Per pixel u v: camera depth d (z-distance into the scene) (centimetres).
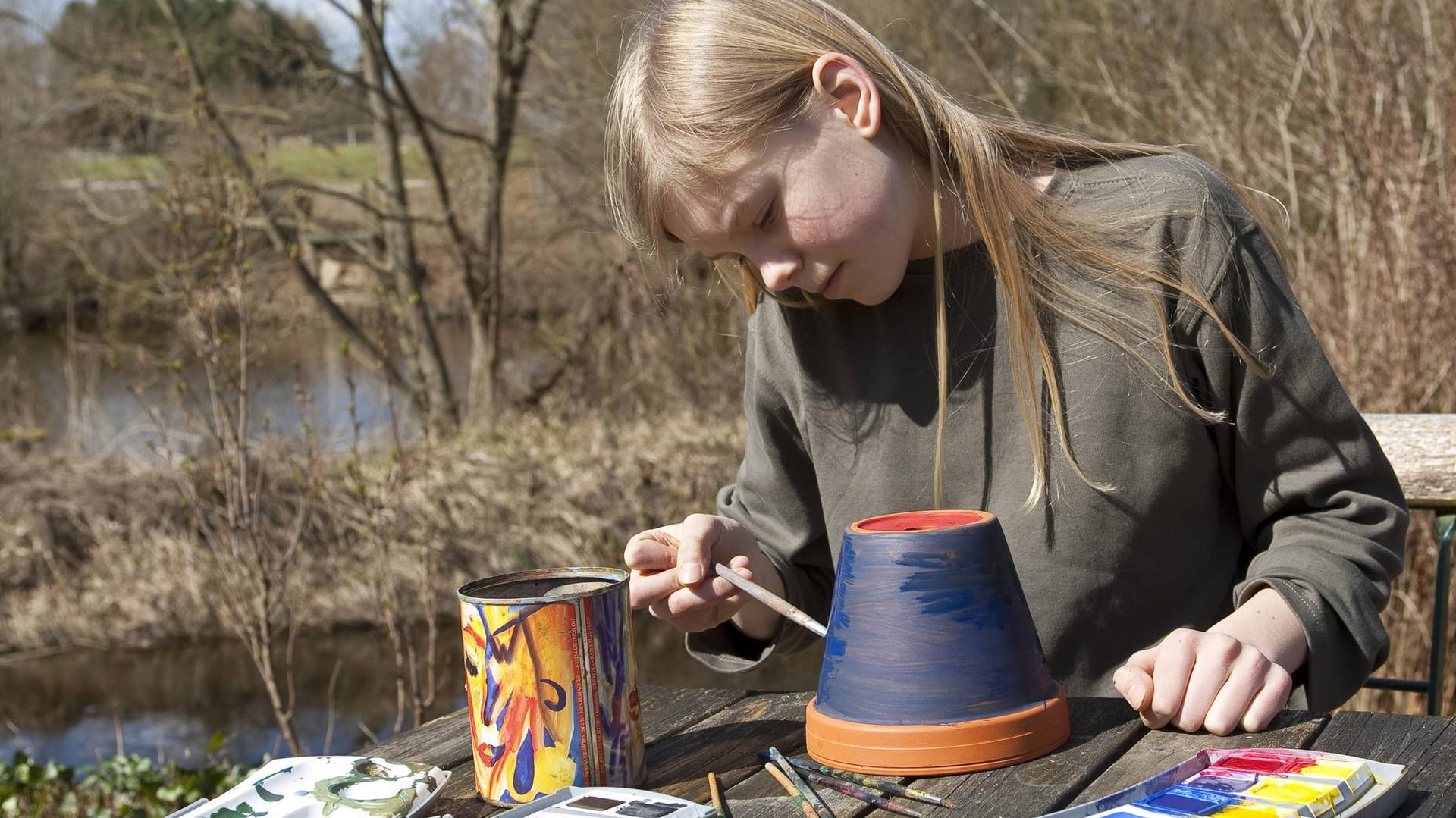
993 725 100
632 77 129
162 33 808
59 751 518
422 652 595
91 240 868
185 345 601
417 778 103
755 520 158
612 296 790
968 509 143
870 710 102
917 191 137
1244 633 113
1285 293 135
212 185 512
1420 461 177
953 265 141
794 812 96
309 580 618
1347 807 86
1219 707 104
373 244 871
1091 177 142
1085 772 99
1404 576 293
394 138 829
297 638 613
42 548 662
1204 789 88
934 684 100
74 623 628
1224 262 133
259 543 417
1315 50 417
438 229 845
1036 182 144
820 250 126
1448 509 178
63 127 1044
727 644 141
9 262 1120
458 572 645
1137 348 134
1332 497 130
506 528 666
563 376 819
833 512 151
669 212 127
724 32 125
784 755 109
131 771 377
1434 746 99
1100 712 112
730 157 122
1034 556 139
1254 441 133
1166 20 580
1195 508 138
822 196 124
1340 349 360
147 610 631
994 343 140
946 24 704
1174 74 538
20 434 754
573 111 853
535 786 102
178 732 531
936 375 143
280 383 867
